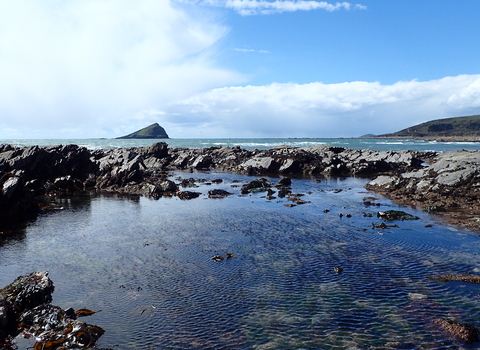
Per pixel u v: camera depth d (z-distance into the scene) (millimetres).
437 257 17953
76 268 16938
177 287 14617
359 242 20953
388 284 14602
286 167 66125
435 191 34906
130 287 14656
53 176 47812
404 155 75750
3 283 15062
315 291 14023
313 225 25469
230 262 17641
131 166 48719
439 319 11578
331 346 10125
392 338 10492
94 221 27250
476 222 24828
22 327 11633
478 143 193375
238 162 76375
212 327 11391
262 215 29125
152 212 30750
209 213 30125
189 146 161250
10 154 46000
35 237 22609
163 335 10969
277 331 11039
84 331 10852
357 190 43531
